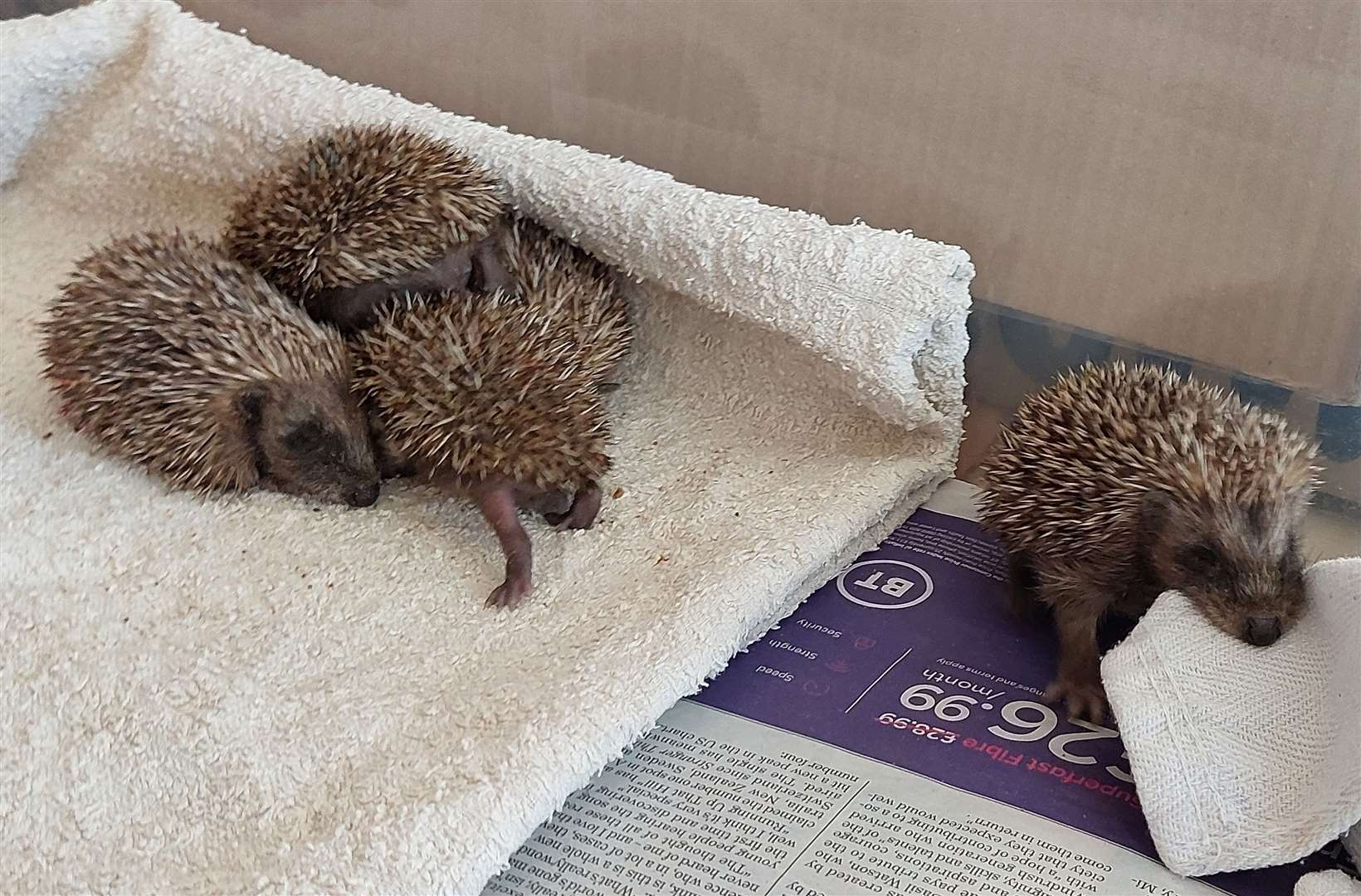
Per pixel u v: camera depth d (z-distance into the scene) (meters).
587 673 0.33
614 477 0.41
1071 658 0.35
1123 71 0.41
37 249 0.49
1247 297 0.42
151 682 0.34
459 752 0.32
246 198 0.43
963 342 0.40
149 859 0.30
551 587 0.37
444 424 0.37
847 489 0.40
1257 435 0.35
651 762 0.33
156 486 0.40
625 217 0.41
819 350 0.39
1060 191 0.43
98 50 0.48
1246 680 0.32
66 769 0.32
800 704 0.35
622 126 0.49
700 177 0.48
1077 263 0.43
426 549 0.39
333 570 0.38
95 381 0.40
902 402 0.39
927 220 0.45
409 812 0.30
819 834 0.31
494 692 0.33
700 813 0.32
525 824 0.30
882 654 0.37
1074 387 0.37
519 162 0.42
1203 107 0.40
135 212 0.49
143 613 0.36
